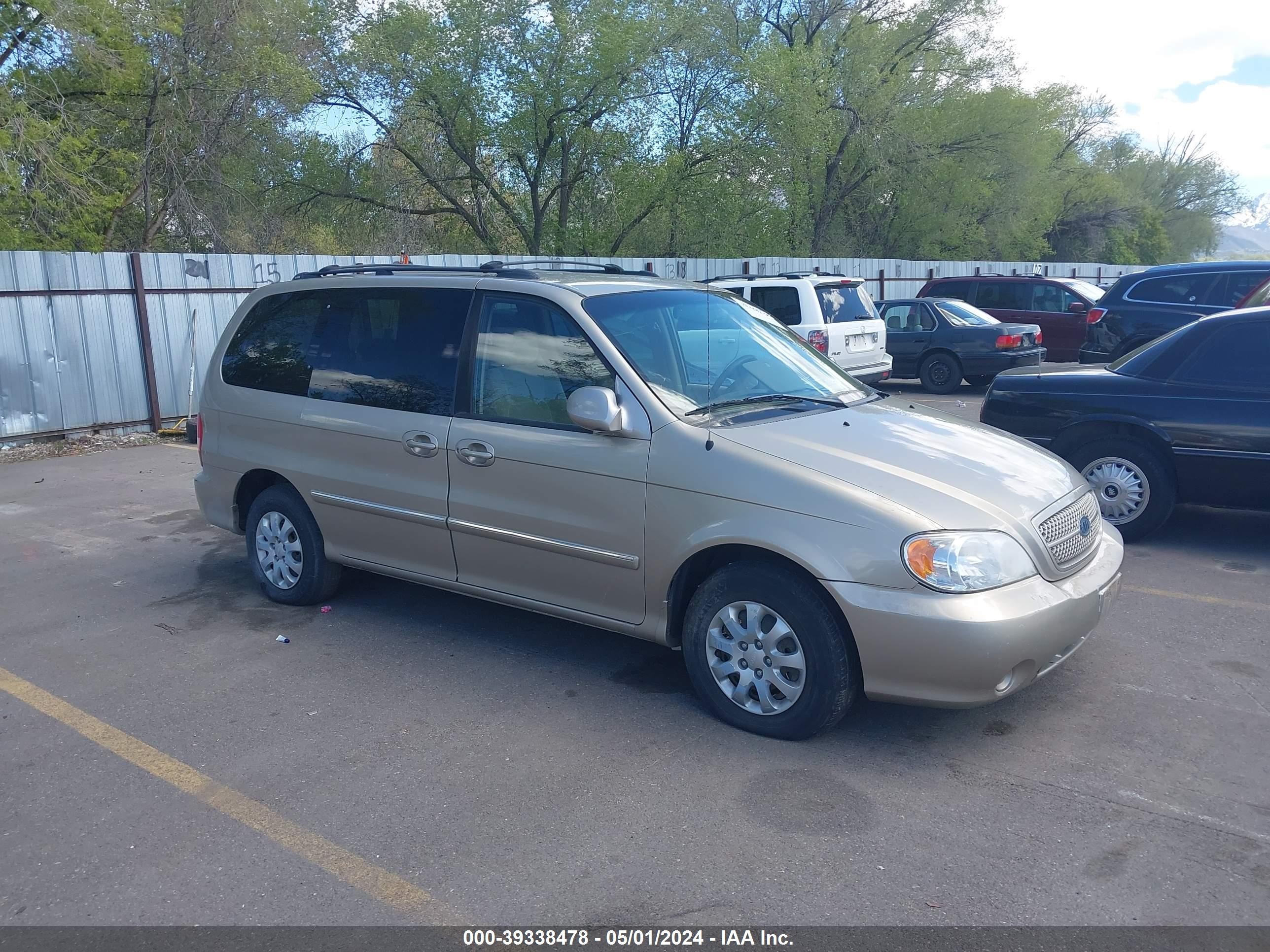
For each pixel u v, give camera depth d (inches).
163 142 796.6
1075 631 153.8
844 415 180.9
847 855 127.3
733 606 160.2
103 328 482.0
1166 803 139.1
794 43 1206.9
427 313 199.3
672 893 120.3
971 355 616.4
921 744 157.6
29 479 391.9
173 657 200.7
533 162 1085.8
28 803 145.0
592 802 141.3
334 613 225.3
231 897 121.6
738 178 1128.2
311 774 151.6
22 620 224.2
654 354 178.1
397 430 197.5
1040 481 165.2
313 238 1077.8
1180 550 266.1
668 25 1002.7
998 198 1398.9
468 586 194.4
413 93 978.7
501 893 121.1
